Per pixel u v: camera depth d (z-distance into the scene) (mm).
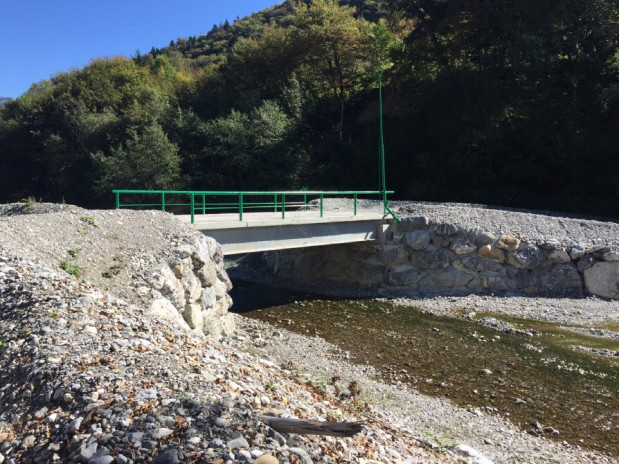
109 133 47938
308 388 8938
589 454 8477
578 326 15688
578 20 29156
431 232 20516
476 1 33844
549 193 30375
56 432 4691
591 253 19031
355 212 20312
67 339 6379
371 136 40000
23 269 8773
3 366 6031
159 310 10398
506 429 9328
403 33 44344
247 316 17484
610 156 27734
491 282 19656
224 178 41875
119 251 11852
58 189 48531
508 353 13445
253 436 4582
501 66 31688
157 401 5016
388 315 17656
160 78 63719
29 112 56062
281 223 17016
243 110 45469
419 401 10430
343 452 5215
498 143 31156
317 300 20047
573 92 29828
